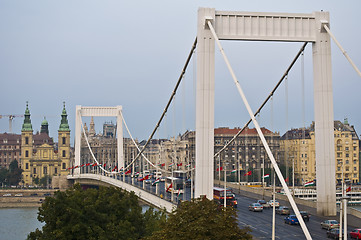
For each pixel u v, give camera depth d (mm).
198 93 110625
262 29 114312
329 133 115750
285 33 115188
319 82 115688
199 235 74000
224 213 79812
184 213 80375
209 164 109625
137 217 111938
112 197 114625
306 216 123812
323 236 106562
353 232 103438
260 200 166625
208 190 109562
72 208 102125
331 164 116500
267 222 127688
